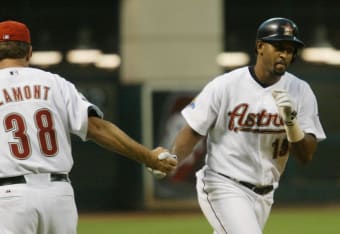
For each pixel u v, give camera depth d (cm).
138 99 6100
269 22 2116
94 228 4812
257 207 2209
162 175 1977
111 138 1858
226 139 2198
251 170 2189
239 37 6744
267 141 2177
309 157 2164
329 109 6694
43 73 1873
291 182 6488
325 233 4372
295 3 6800
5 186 1789
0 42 1869
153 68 6112
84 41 6525
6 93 1828
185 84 6100
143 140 6047
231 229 2133
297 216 5375
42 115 1822
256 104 2159
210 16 6141
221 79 2197
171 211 5947
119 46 6488
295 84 2195
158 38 6112
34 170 1798
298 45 2098
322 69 6756
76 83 6494
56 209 1803
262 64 2136
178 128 6034
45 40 6519
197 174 2295
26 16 6519
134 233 4484
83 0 6531
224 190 2186
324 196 6550
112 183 6419
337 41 6819
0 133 1808
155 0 6112
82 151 6425
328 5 6831
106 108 6481
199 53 6122
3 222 1778
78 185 6406
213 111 2184
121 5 6247
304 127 2172
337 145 6650
